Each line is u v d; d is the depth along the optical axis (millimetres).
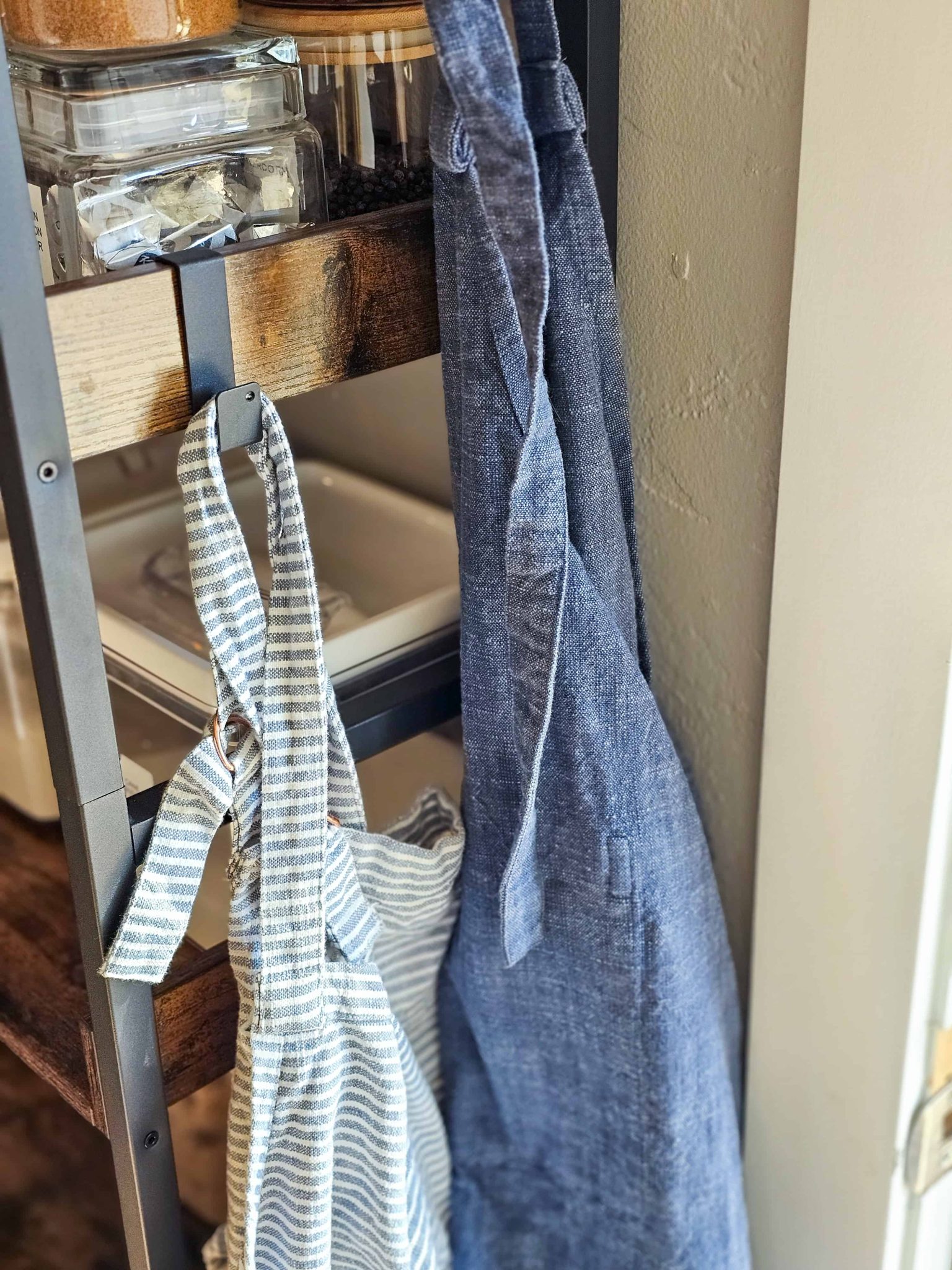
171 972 544
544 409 471
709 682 659
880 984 610
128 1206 546
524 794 522
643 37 559
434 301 520
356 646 599
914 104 456
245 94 490
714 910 615
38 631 430
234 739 487
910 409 499
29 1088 881
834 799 594
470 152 448
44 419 400
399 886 560
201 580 458
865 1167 655
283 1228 557
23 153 469
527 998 621
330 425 804
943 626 522
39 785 699
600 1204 662
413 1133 627
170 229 480
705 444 611
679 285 591
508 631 515
